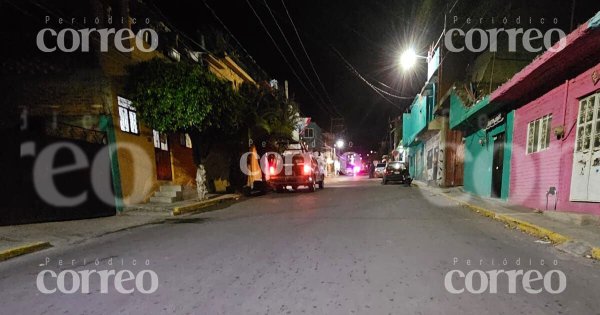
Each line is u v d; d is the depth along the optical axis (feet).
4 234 22.04
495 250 17.13
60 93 33.09
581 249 16.57
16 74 32.35
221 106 36.27
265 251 17.47
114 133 33.19
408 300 11.09
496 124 37.83
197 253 17.47
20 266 16.21
